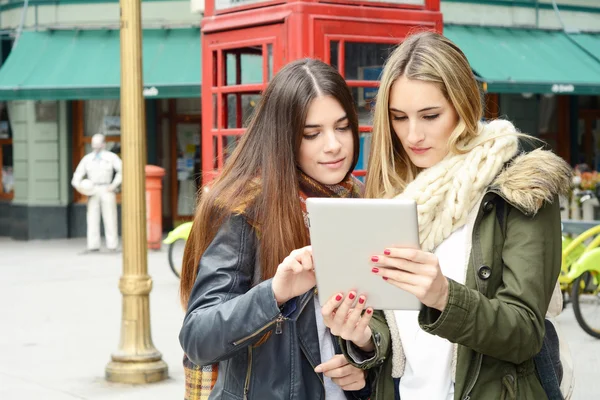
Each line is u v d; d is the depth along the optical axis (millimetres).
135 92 6141
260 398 2338
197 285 2350
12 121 18078
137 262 6355
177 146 18516
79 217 17969
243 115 6371
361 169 5840
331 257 2102
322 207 2072
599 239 8211
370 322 2420
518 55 16359
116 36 17000
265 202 2350
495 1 16828
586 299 7922
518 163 2271
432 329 2098
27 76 16469
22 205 17859
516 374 2246
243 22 6191
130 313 6371
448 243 2338
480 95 2377
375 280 2105
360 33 5906
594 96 18891
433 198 2320
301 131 2412
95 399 5906
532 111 18438
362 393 2510
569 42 17078
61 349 7516
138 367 6309
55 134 17781
